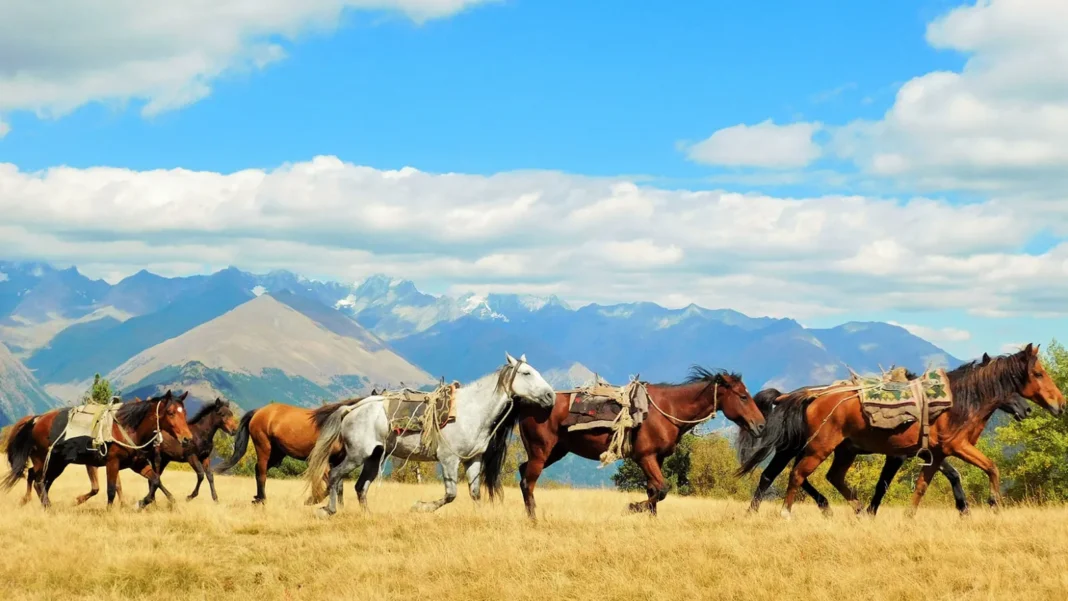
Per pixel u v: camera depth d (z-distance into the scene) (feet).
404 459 58.54
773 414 52.90
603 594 35.01
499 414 56.03
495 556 40.37
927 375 51.34
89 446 60.13
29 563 40.47
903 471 119.34
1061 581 32.48
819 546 39.70
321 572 40.34
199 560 41.63
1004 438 124.06
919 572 35.32
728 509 57.11
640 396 53.88
